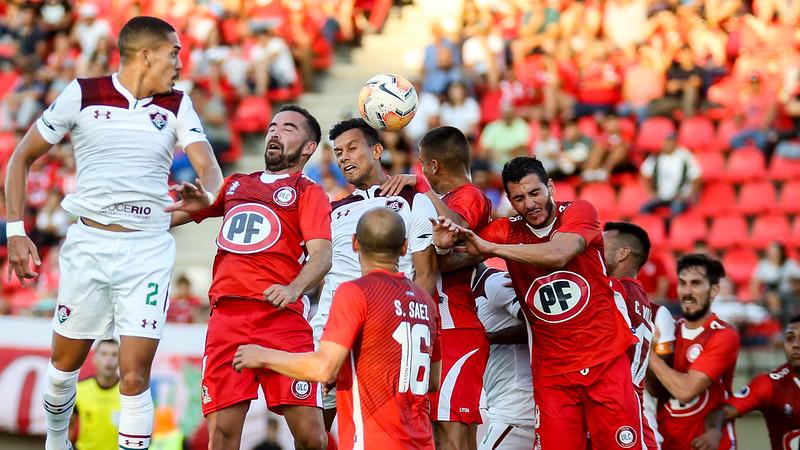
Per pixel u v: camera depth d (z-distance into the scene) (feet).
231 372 70.33
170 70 68.74
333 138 80.07
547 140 175.11
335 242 79.20
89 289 68.23
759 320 129.80
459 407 78.38
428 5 214.28
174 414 119.24
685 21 189.67
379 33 212.23
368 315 62.28
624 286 87.51
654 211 167.63
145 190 68.28
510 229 79.92
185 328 121.60
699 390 90.53
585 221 77.82
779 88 180.96
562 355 79.41
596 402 78.69
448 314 79.77
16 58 213.25
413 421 63.72
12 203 68.64
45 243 172.86
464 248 74.79
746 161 175.32
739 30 191.11
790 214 168.66
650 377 94.73
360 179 79.25
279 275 70.74
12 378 121.90
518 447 87.04
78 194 68.54
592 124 179.01
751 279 154.51
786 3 192.65
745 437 116.47
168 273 69.46
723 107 181.57
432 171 83.10
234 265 70.90
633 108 181.68
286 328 70.74
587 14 195.21
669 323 95.71
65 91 68.54
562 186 173.68
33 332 123.24
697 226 165.99
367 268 64.54
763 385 94.22
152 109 68.69
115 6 215.51
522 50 189.47
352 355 63.21
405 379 63.26
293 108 74.49
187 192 66.18
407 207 76.89
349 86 200.23
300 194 71.36
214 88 188.96
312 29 204.23
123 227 68.23
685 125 179.83
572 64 187.73
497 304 86.38
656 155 169.58
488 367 88.63
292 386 70.28
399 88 79.10
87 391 107.04
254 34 199.41
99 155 67.87
